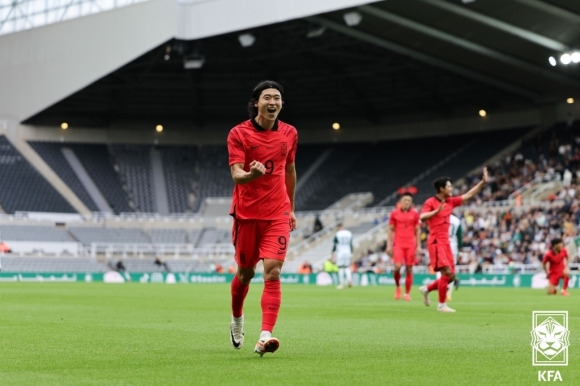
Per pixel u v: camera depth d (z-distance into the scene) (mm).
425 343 14477
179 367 10930
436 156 88625
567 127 80125
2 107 89188
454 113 90562
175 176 94312
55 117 92375
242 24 65750
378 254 72938
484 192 77000
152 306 28297
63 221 85375
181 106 94000
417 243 34219
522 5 55719
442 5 56969
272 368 10812
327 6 60062
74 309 26047
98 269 82688
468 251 67125
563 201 67375
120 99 90062
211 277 71000
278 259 12062
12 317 21703
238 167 12062
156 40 71625
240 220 12297
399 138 93938
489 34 61781
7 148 88812
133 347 13648
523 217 67188
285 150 12391
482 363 11391
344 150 95250
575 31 59344
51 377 10008
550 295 40094
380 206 84375
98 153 94188
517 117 86375
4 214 82938
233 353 12680
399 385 9352
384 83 85812
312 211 87625
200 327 18359
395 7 58500
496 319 21203
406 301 32688
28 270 79500
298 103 93375
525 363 11367
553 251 40969
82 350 13164
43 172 89312
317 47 75062
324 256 78875
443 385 9359
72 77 81625
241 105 93938
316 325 19172
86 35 79875
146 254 84938
